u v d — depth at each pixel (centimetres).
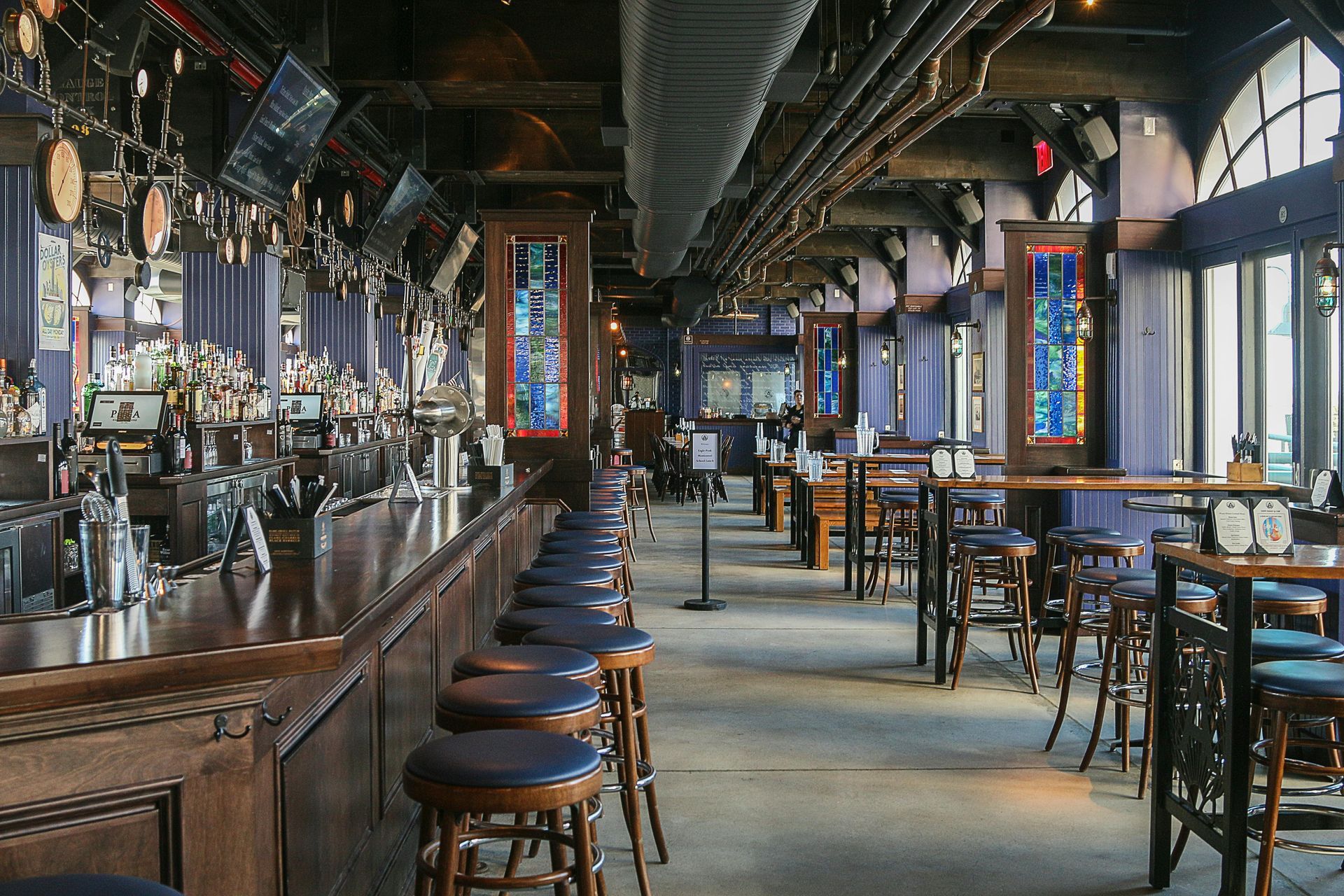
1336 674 278
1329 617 450
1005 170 1102
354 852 249
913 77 743
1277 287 770
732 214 1315
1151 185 856
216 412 768
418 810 334
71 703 156
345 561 273
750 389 2475
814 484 980
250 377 842
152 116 580
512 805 187
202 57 583
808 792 394
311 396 1057
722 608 770
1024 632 547
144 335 1316
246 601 212
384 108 933
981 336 1255
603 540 507
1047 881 319
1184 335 857
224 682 170
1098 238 848
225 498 730
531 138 948
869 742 456
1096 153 863
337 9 684
